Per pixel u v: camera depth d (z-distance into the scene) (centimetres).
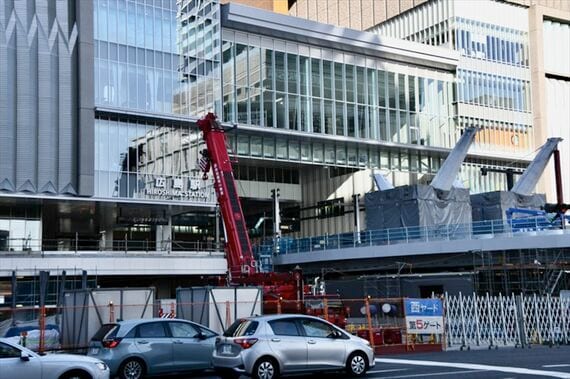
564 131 8400
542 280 4284
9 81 4900
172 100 5572
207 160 3894
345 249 5622
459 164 5791
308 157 6756
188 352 1988
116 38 5353
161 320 2002
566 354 2523
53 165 5028
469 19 7819
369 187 7031
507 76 7994
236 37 6262
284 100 6456
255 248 6631
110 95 5266
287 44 6575
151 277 5597
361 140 6875
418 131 7300
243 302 2817
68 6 5225
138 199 5303
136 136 5391
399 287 4594
